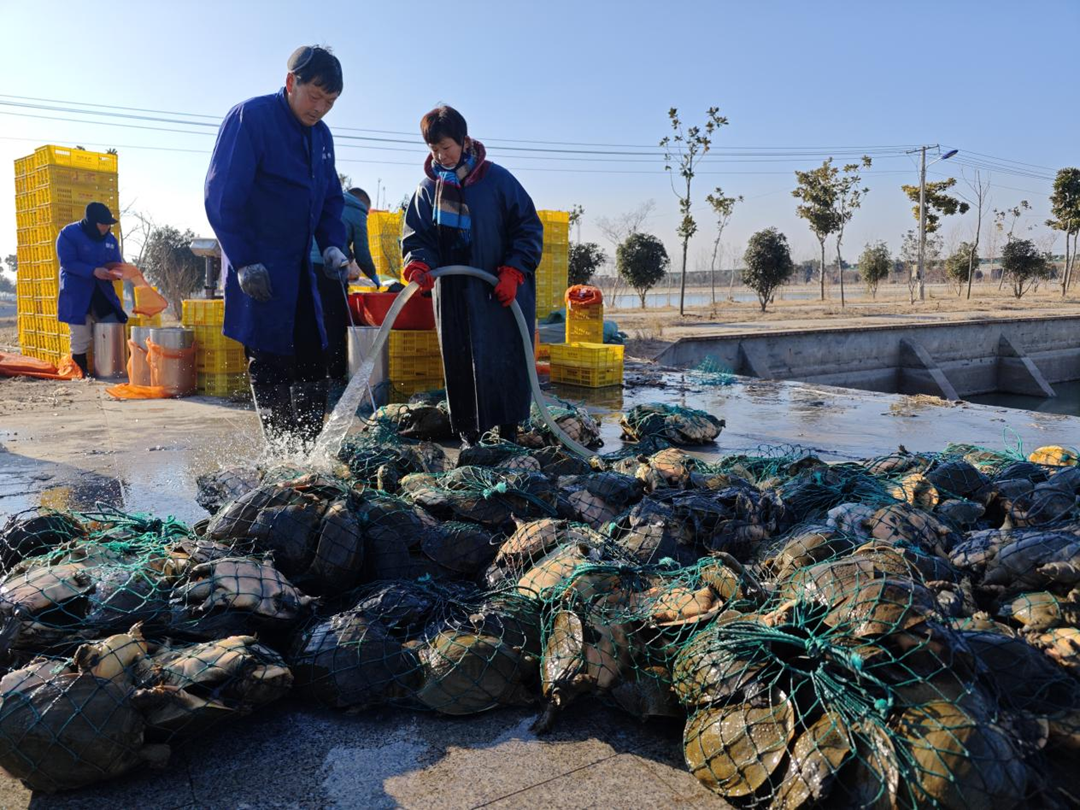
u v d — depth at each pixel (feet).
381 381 27.71
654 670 9.34
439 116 17.92
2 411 28.07
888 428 26.27
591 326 39.70
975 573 11.03
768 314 120.98
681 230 116.78
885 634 7.93
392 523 12.14
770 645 8.55
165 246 100.83
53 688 7.91
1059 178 183.83
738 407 31.01
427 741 8.80
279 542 11.16
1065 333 107.86
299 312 19.88
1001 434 25.30
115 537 11.64
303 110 18.72
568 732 8.98
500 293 18.63
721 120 113.60
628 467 16.11
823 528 11.59
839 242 153.07
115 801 7.82
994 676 7.97
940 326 94.27
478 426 19.70
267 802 7.82
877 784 7.00
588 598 10.04
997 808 6.71
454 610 10.50
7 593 9.36
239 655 8.70
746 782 7.64
